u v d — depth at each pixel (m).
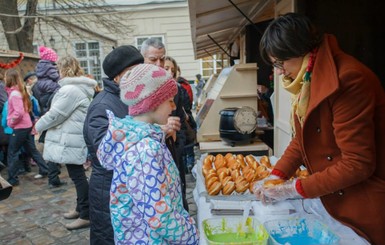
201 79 11.71
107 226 1.67
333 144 1.14
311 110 1.11
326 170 1.10
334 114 1.08
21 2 12.55
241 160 1.92
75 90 3.04
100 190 1.66
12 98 4.29
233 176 1.64
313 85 1.10
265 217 1.30
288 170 1.41
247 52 4.74
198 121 3.04
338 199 1.19
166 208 1.03
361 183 1.14
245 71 2.74
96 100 1.70
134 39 13.07
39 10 12.07
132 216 1.11
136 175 1.04
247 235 1.18
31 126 4.52
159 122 1.14
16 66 7.25
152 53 2.01
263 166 1.78
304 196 1.14
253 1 3.27
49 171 4.36
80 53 13.14
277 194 1.22
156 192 1.02
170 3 12.81
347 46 2.37
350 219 1.17
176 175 1.16
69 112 3.00
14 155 4.42
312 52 1.13
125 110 1.67
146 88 1.09
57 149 3.01
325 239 1.12
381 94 1.10
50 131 3.09
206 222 1.20
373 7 2.32
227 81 2.75
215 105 2.77
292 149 1.43
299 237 1.16
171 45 13.12
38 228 3.20
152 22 12.98
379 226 1.13
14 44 10.83
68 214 3.38
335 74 1.04
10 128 4.40
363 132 1.03
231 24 4.93
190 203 3.63
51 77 4.20
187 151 4.51
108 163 1.13
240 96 2.73
